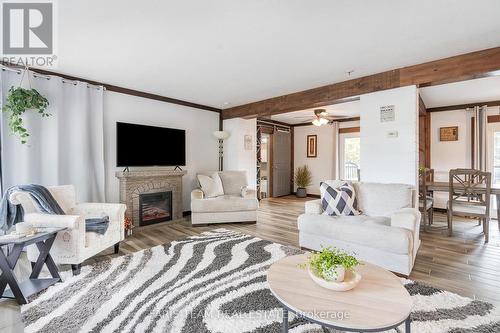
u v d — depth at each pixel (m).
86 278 2.38
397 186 3.10
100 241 2.74
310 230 2.91
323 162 7.63
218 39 2.59
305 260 1.85
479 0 1.95
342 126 7.21
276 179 7.66
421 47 2.78
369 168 3.71
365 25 2.33
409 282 2.26
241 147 5.81
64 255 2.44
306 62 3.20
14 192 2.54
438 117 5.63
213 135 5.77
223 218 4.43
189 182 5.32
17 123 2.93
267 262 2.74
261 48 2.80
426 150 5.74
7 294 2.05
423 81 3.21
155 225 4.36
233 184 5.09
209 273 2.48
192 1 1.98
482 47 2.79
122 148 4.12
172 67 3.36
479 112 5.15
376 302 1.32
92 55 2.99
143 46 2.74
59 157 3.50
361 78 3.74
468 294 2.11
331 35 2.51
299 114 6.57
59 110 3.50
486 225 3.42
